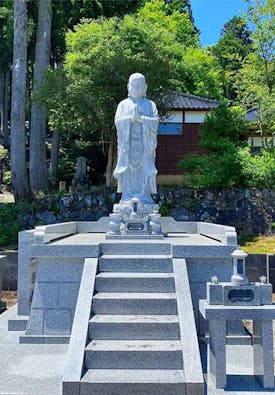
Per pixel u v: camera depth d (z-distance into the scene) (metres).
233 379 5.62
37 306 7.33
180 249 7.30
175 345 5.80
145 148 9.76
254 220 16.61
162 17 30.45
